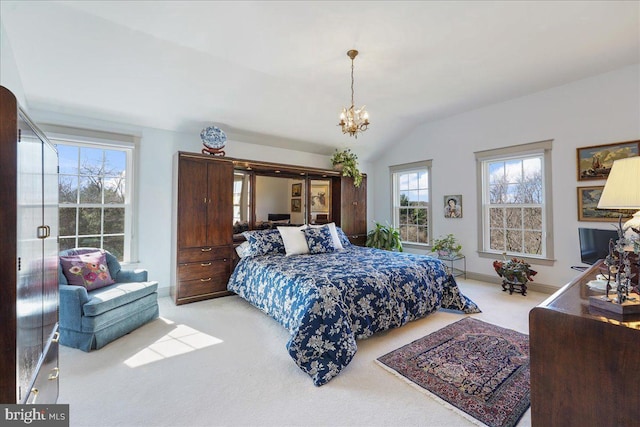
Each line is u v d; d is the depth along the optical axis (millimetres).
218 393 1843
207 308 3445
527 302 3578
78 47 2586
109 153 3551
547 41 2771
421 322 2973
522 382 1934
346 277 2559
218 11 2270
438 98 4191
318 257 3551
